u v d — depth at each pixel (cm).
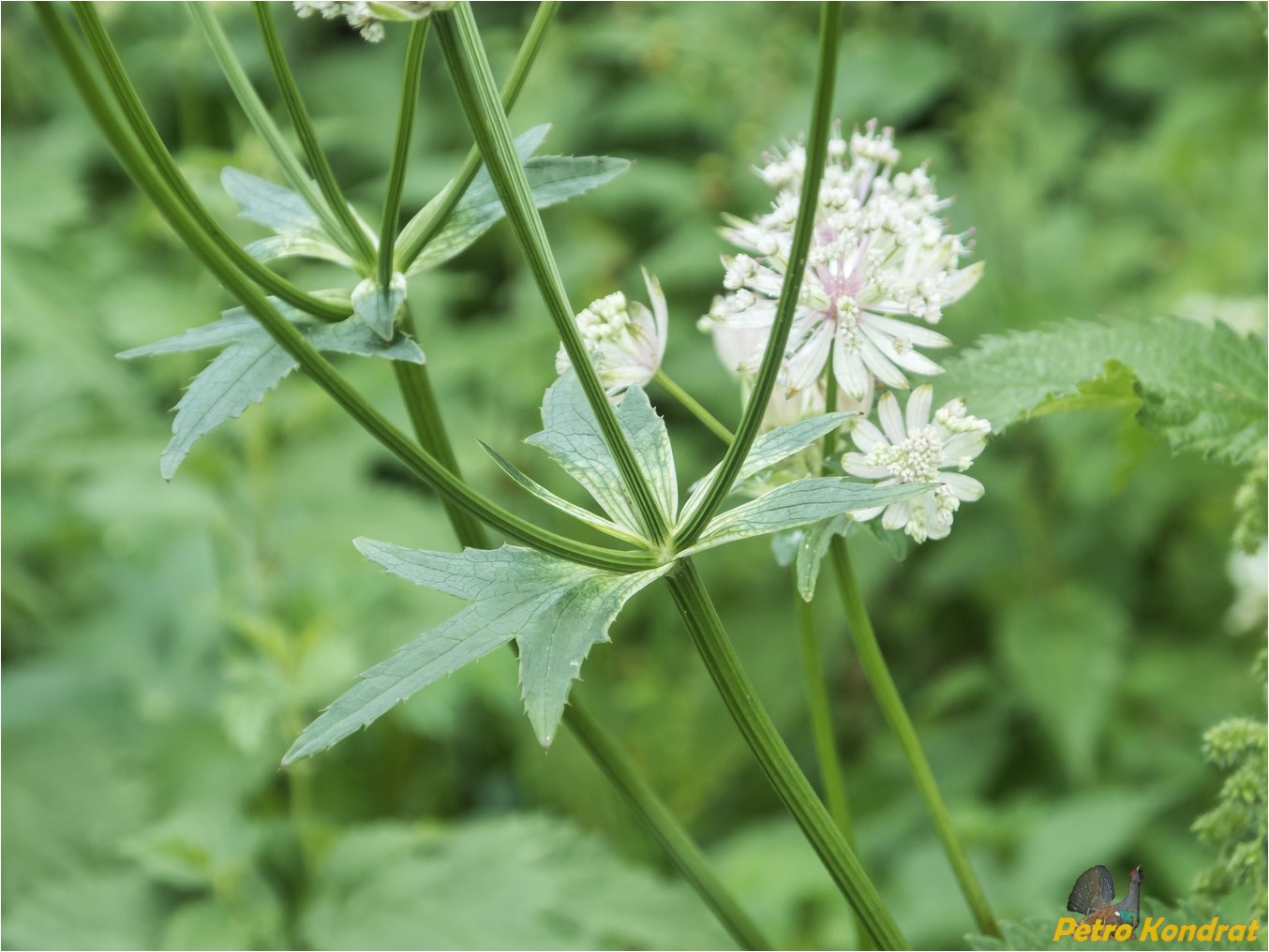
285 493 275
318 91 375
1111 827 233
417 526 272
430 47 384
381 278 96
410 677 79
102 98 70
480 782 286
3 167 256
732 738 281
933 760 274
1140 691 271
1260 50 341
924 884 235
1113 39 370
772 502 85
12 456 262
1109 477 280
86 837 236
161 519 260
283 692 227
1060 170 342
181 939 205
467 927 204
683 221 344
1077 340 121
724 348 116
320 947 204
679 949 204
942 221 105
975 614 298
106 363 255
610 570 84
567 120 364
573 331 82
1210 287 304
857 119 343
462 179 100
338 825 268
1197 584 285
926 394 99
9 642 279
